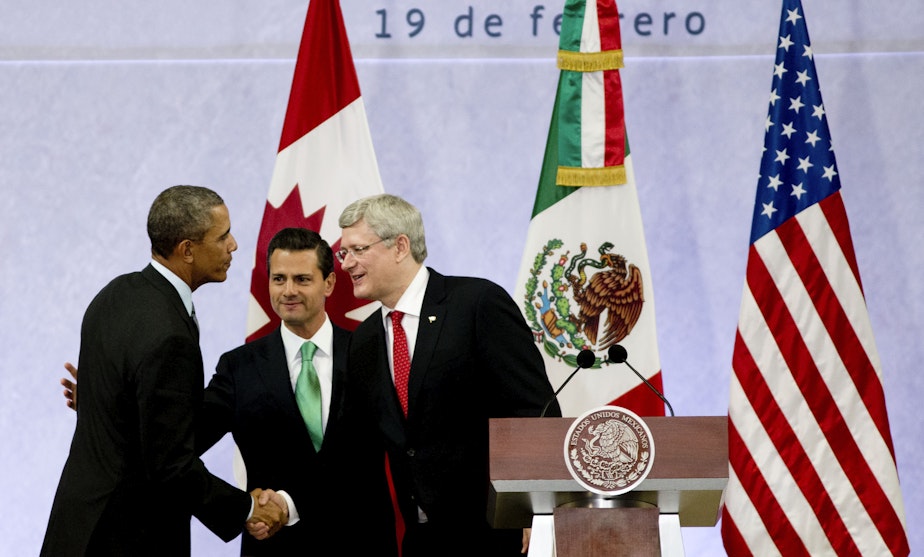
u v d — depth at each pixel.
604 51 13.52
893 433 14.40
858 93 14.73
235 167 14.95
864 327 13.07
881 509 12.79
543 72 14.93
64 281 14.93
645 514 8.66
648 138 14.81
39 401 14.77
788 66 13.52
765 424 12.97
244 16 15.09
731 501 12.94
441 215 14.84
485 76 14.95
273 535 11.73
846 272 13.15
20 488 14.64
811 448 12.91
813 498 12.84
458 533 10.80
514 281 14.73
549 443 8.69
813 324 13.05
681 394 14.54
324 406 12.08
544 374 10.95
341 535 11.77
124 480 10.17
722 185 14.75
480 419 10.98
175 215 10.72
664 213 14.75
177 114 15.04
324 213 13.48
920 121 14.69
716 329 14.61
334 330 12.40
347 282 13.35
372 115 14.93
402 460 10.89
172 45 15.12
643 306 13.29
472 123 14.93
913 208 14.61
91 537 10.04
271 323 13.26
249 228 14.88
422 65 14.97
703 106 14.81
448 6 15.01
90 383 10.37
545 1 14.98
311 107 13.70
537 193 13.59
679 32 14.88
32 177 15.04
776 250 13.19
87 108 15.09
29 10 15.18
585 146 13.46
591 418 8.66
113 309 10.51
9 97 15.13
